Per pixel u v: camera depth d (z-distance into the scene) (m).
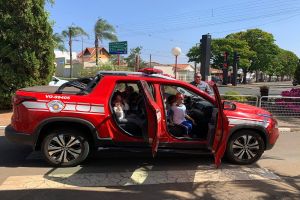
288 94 15.05
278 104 12.94
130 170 6.64
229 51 74.88
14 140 6.54
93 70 26.58
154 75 6.96
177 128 6.84
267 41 83.00
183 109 6.91
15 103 6.56
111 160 7.21
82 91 6.71
